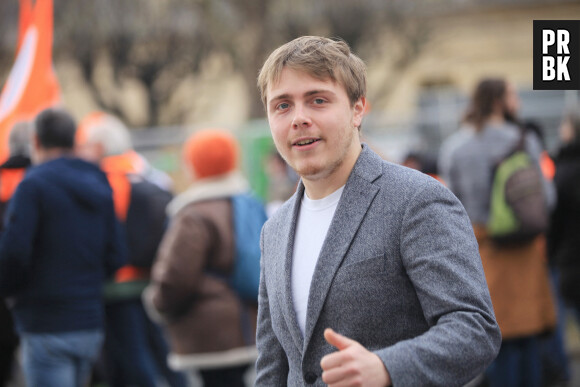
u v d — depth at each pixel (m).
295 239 3.14
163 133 14.04
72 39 25.81
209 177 6.53
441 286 2.69
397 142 13.52
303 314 3.00
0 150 8.16
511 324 6.89
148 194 8.00
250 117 24.42
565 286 7.87
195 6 24.61
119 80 26.14
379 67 27.88
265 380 3.31
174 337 6.48
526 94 13.67
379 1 25.69
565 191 7.75
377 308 2.82
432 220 2.78
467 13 30.30
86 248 6.31
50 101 8.37
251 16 24.14
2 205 7.07
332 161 2.95
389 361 2.53
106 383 8.43
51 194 6.15
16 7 28.61
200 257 6.32
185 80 26.91
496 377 7.01
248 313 6.47
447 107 13.47
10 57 28.30
